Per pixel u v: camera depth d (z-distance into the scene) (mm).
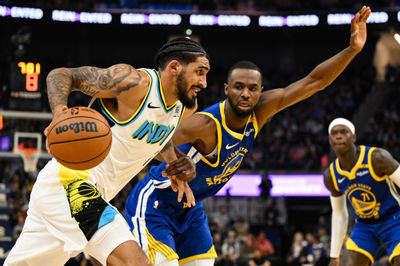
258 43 24234
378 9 20922
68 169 3363
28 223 3465
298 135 20469
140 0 23375
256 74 3996
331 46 24266
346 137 5523
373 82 22906
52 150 3031
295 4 23750
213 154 4129
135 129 3365
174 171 3555
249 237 12812
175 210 4320
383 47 24047
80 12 20234
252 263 11297
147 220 4234
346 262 5707
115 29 23094
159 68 3449
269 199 16312
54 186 3367
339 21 20828
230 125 4078
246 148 4250
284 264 12281
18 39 12914
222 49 24297
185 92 3430
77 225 3270
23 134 11703
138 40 23688
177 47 3389
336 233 5770
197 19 20859
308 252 11844
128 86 3238
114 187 3584
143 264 3154
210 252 4434
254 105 4043
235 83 3977
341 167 5676
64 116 3021
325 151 19750
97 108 3412
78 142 3006
